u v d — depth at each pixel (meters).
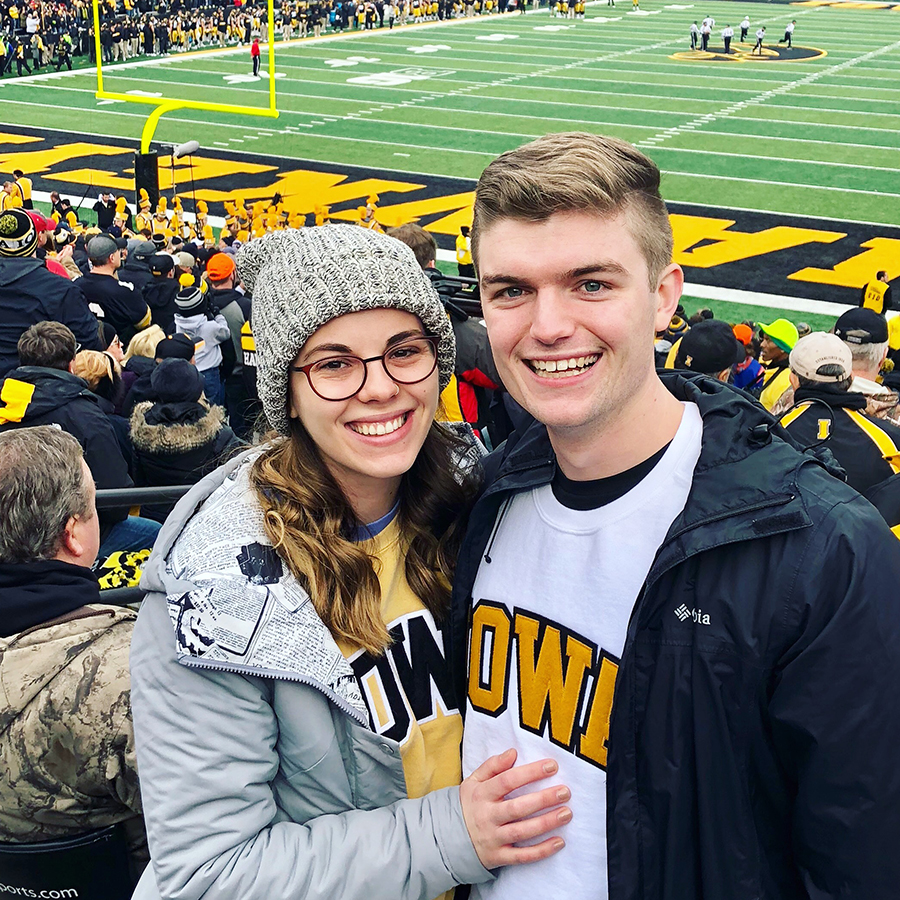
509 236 0.79
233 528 0.89
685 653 0.79
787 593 0.75
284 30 23.48
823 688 0.74
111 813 1.15
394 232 2.90
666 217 0.82
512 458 0.94
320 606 0.89
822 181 11.55
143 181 10.36
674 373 0.94
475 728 0.96
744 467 0.79
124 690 1.11
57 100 16.55
